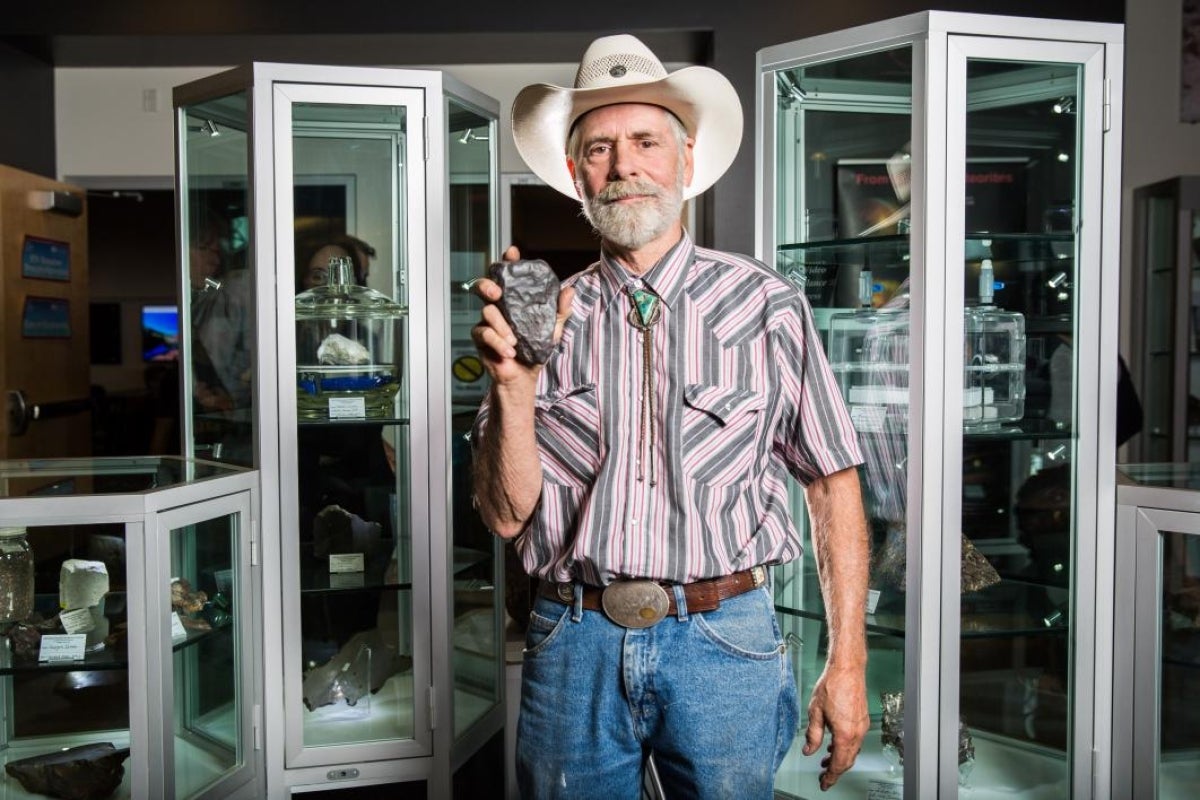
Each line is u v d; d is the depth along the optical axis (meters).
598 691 1.34
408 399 2.48
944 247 2.09
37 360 3.59
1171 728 2.19
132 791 2.03
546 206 6.83
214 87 2.43
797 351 1.45
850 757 1.45
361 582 2.49
